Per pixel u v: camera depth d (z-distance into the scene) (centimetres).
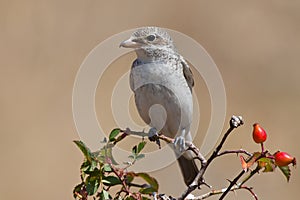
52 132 1419
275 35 1731
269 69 1673
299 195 1402
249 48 1717
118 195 589
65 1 1656
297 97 1620
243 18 1769
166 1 1767
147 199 607
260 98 1616
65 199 1345
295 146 1514
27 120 1431
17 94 1475
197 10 1762
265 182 1398
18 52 1546
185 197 589
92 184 584
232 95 1614
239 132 1491
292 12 1780
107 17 1670
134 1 1727
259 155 577
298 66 1681
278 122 1560
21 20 1591
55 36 1598
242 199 1300
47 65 1538
